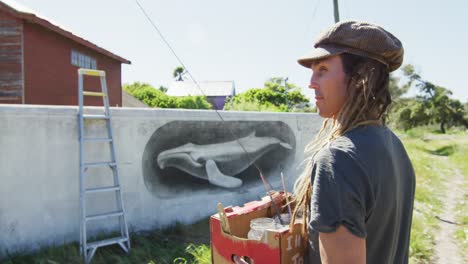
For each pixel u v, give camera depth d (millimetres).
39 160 4867
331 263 1027
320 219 1044
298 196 1394
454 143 31281
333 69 1244
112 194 5465
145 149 5840
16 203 4688
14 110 4672
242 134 7090
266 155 7492
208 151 6598
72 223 5109
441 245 6137
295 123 7984
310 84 1312
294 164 7980
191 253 4734
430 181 12594
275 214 2143
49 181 4938
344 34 1205
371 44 1184
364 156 1080
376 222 1119
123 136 5625
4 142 4617
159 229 5777
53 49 12289
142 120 5801
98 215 4840
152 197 5902
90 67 14773
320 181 1080
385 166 1118
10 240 4617
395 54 1217
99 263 4488
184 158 6285
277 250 1430
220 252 1705
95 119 5305
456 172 15836
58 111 5004
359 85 1206
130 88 39188
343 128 1214
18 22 10852
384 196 1106
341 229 1021
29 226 4766
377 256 1168
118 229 5508
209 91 54875
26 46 10992
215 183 6672
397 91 40250
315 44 1307
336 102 1269
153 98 30953
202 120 6500
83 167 4812
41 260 4355
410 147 25328
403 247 1328
